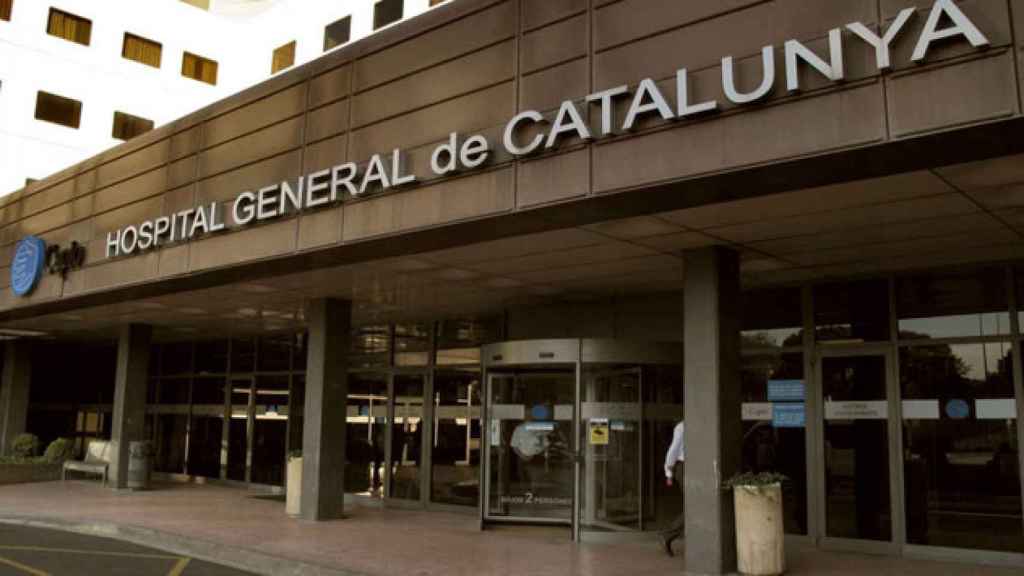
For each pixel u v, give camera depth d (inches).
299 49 976.9
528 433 491.2
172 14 1155.3
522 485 488.7
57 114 1030.4
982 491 385.4
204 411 832.3
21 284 653.3
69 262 601.3
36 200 668.1
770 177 277.1
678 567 366.0
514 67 342.0
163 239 513.3
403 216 372.8
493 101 347.3
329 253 414.3
